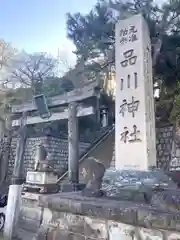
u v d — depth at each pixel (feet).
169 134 35.40
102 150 47.06
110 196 12.88
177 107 32.40
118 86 19.36
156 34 33.01
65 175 41.24
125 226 9.45
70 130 32.83
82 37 38.50
